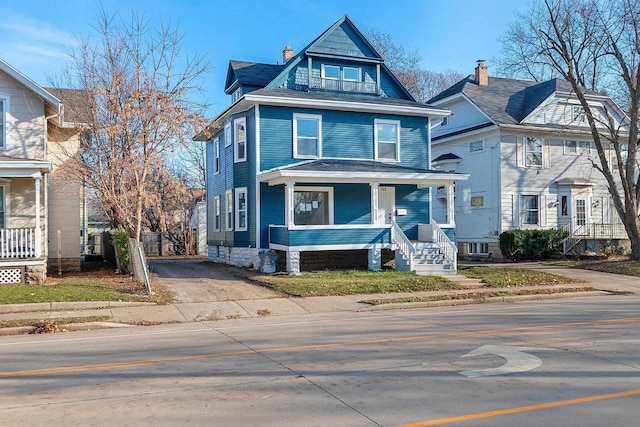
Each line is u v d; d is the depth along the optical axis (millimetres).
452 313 13156
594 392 6035
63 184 20891
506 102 31250
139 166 19859
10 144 17906
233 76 26188
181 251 38188
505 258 28031
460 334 9867
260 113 21656
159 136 19688
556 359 7660
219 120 25234
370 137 23484
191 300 14625
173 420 5270
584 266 23141
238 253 23328
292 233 19516
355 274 19094
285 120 22047
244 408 5605
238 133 23375
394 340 9344
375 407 5559
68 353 8781
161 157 19656
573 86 25234
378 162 23453
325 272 19812
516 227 29000
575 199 30266
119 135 19266
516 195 29109
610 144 31578
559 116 30281
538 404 5609
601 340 9117
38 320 11719
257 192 21500
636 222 24500
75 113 20062
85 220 29703
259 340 9664
